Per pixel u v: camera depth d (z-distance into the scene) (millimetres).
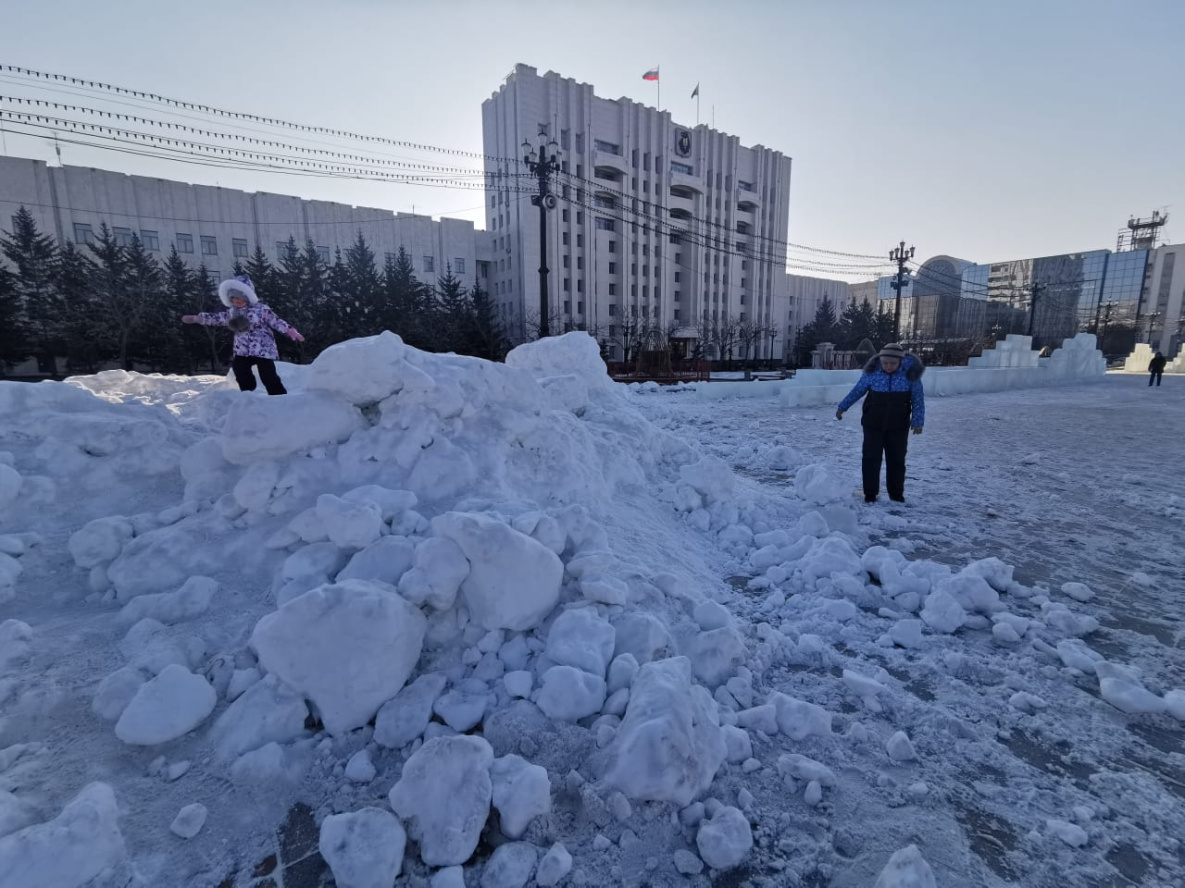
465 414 3498
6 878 1325
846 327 67625
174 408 4734
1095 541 4270
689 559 3674
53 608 2447
